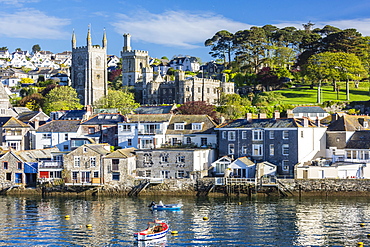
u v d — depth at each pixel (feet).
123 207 358.43
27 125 527.40
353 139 418.51
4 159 420.36
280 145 406.41
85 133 480.23
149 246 273.75
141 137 446.19
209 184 388.78
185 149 410.93
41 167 415.23
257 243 276.21
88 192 405.39
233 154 424.87
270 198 375.66
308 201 363.15
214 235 289.74
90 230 304.09
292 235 287.69
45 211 352.08
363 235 286.46
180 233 294.25
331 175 385.91
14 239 289.33
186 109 585.22
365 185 371.15
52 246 277.44
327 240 279.28
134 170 411.95
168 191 394.52
